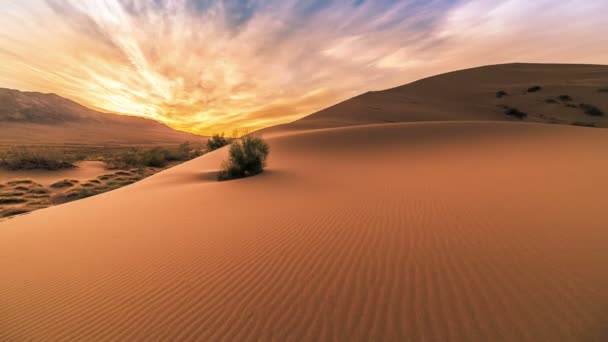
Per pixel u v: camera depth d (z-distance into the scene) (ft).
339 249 13.44
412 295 9.34
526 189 22.61
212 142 120.37
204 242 15.76
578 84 199.00
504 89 216.54
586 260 10.60
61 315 10.17
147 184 44.32
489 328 7.67
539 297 8.67
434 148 57.47
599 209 16.37
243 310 9.45
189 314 9.49
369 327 8.14
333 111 202.69
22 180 59.52
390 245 13.37
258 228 17.42
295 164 52.75
